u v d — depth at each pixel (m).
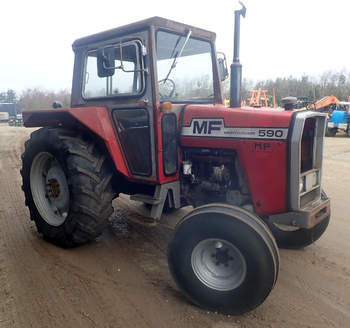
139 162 3.26
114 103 3.35
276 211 2.77
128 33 3.16
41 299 2.70
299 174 2.62
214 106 3.17
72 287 2.88
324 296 2.79
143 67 3.00
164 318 2.50
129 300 2.71
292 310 2.60
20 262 3.29
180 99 3.49
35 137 3.64
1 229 4.11
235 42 3.01
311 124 2.98
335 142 12.82
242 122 2.83
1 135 17.06
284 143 2.62
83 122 3.23
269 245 2.38
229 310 2.52
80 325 2.40
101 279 3.02
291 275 3.12
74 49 3.72
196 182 3.26
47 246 3.65
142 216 4.66
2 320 2.45
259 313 2.57
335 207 4.95
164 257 3.47
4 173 7.21
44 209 3.77
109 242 3.82
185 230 2.59
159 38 3.17
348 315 2.54
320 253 3.56
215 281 2.55
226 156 3.02
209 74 3.77
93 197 3.26
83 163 3.27
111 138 3.32
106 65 3.13
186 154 3.28
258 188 2.81
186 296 2.67
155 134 3.04
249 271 2.39
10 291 2.80
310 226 2.69
